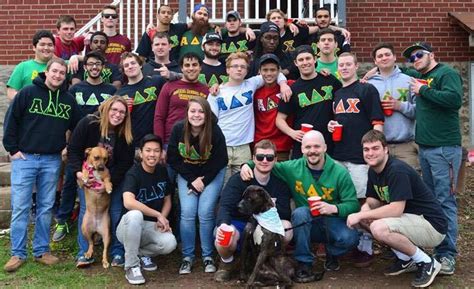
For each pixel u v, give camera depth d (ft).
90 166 18.74
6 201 22.80
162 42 22.66
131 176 18.45
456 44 31.94
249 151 20.17
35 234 19.33
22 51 33.32
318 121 19.72
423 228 16.96
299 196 18.33
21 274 18.43
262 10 35.12
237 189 17.97
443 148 18.10
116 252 19.27
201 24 25.23
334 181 18.01
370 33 32.22
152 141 18.30
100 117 18.89
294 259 17.72
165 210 19.01
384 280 17.69
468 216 23.03
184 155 18.42
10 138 18.70
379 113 18.83
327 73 20.01
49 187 19.25
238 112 19.90
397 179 16.87
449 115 18.11
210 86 21.81
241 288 17.22
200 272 18.65
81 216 19.44
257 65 22.20
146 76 21.40
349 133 19.07
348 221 16.96
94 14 32.96
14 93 21.63
